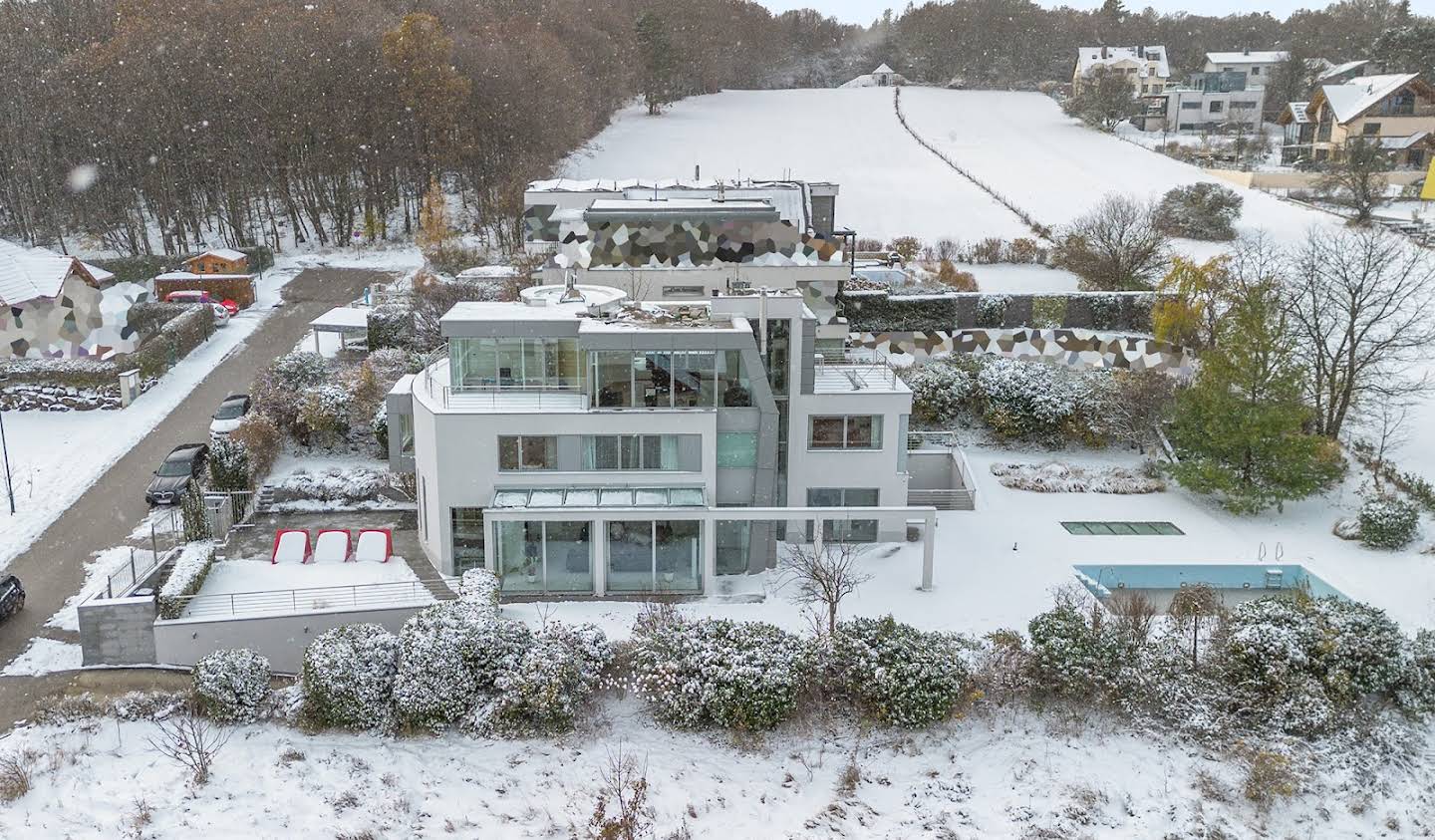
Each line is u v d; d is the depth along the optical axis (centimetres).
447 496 3500
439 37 8400
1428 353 5528
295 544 3619
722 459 3606
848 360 4244
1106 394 4934
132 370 5094
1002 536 4034
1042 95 15512
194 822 2484
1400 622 3412
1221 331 4844
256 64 8138
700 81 15100
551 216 4841
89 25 9462
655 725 2884
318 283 7300
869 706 2895
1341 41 17338
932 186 10281
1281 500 4291
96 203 8288
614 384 3475
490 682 2888
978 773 2748
